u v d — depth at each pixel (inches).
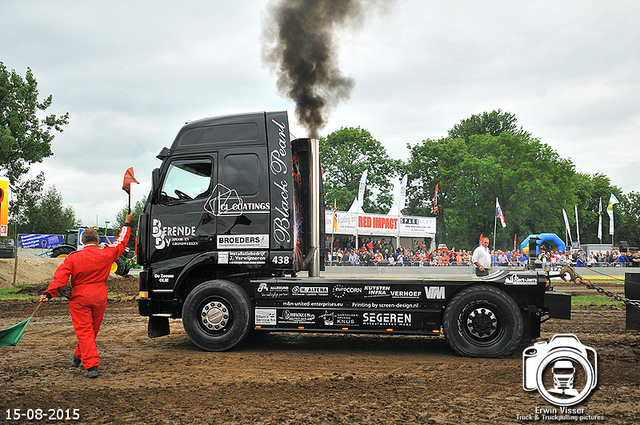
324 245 318.3
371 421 159.9
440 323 261.0
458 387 199.2
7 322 377.1
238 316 264.7
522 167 1951.3
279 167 273.0
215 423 158.4
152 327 281.3
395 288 261.4
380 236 1380.4
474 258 369.1
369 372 224.8
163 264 277.0
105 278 225.1
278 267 268.2
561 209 2069.4
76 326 216.7
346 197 1934.1
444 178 2199.8
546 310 261.1
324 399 183.2
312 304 266.7
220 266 283.3
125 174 238.2
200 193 277.6
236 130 278.7
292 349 278.7
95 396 187.2
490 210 2038.6
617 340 295.3
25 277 746.8
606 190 2945.4
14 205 1219.9
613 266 1081.4
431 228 1466.5
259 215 271.3
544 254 1147.3
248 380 210.1
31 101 1115.9
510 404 177.8
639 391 191.5
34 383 204.8
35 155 1101.7
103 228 841.5
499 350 250.1
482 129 2719.0
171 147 284.4
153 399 183.3
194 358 252.5
